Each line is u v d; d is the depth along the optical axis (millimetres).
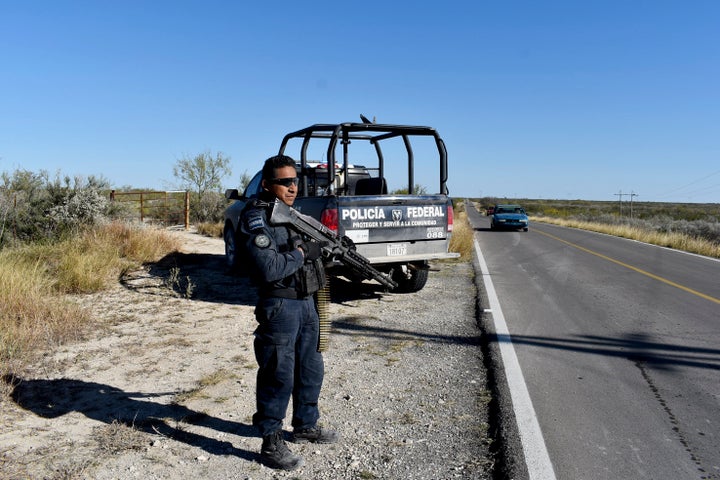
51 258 9344
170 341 5914
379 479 3230
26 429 3744
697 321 7453
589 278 11523
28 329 5543
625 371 5250
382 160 9930
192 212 19656
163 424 3904
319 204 7582
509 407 4301
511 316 7605
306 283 3369
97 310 7129
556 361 5539
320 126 7816
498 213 31422
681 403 4457
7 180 12758
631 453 3584
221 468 3330
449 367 5328
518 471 3307
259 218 3260
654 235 24156
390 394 4602
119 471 3252
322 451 3588
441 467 3381
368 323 7047
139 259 10500
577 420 4086
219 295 8336
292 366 3357
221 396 4441
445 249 8453
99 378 4770
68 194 12508
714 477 3291
